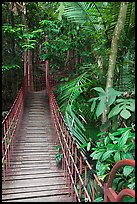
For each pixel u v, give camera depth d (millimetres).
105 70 3068
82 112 3258
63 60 8086
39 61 13719
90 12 2869
